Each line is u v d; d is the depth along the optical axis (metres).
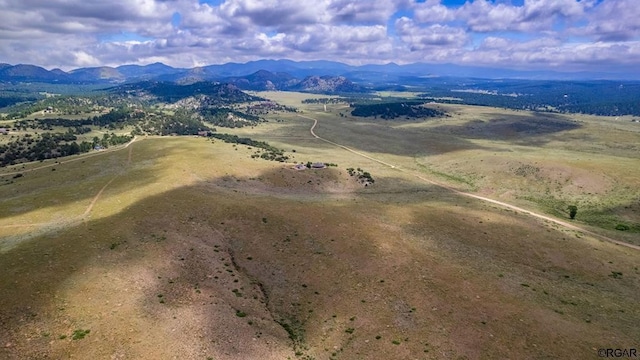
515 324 56.66
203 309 58.41
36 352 46.28
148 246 74.75
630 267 84.62
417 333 54.69
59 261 66.69
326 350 52.75
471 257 81.62
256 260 76.88
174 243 77.25
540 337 53.75
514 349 51.22
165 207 93.56
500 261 81.44
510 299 63.81
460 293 64.62
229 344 51.59
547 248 90.44
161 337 50.56
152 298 59.09
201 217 90.88
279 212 96.88
